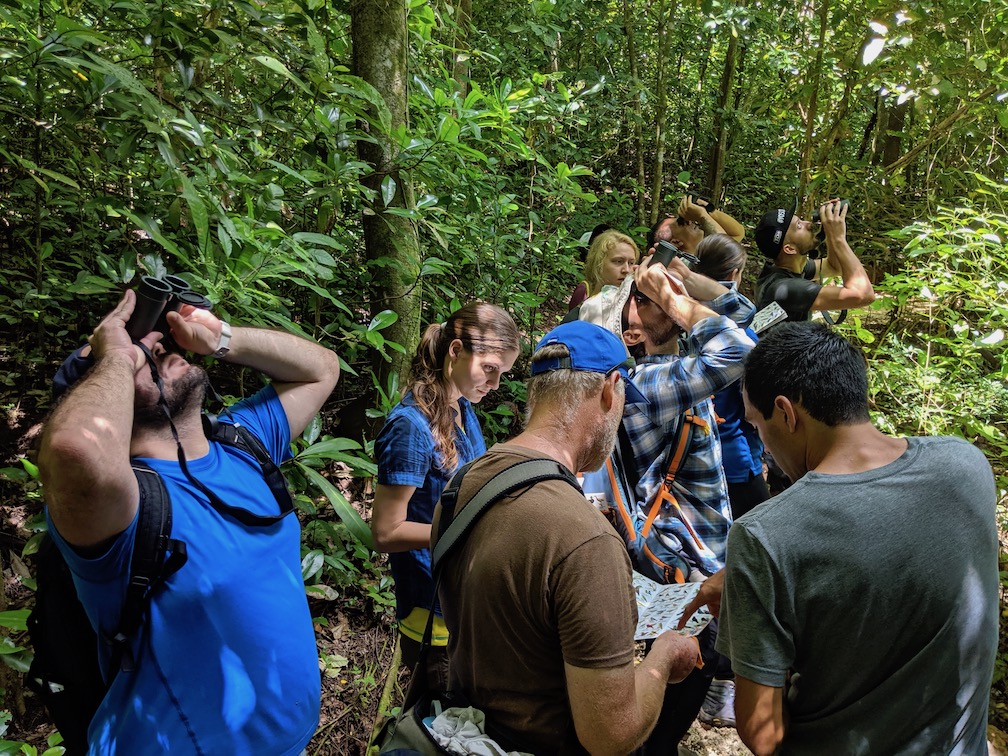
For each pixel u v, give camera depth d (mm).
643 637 1671
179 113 2350
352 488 3197
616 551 1224
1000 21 4840
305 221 3271
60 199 2807
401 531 1941
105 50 2367
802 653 1313
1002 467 3846
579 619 1166
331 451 2221
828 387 1319
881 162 8672
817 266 3930
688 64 9875
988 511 1278
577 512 1234
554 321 5121
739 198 9273
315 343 1702
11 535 2486
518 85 4895
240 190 2502
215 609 1267
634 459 2113
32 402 3148
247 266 2111
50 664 1292
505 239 4055
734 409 2592
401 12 2986
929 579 1213
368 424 3324
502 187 4520
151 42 2250
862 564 1220
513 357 2068
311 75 2504
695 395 2008
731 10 6543
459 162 3475
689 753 2094
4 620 1514
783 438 1401
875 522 1231
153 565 1203
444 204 3273
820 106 7109
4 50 1973
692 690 2027
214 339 1467
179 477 1306
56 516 1102
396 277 3150
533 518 1232
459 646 1342
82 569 1170
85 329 3551
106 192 2996
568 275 5613
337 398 3635
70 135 2562
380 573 2920
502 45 6793
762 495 2721
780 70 7781
